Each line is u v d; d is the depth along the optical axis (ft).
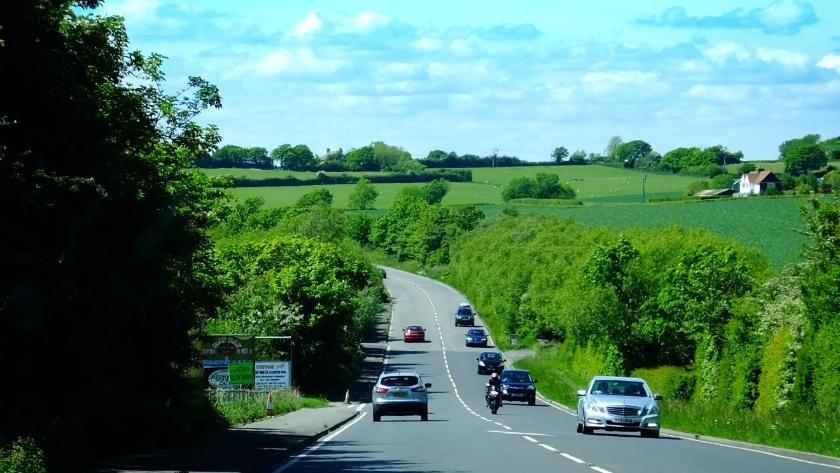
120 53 99.50
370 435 132.98
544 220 609.83
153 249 95.81
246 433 127.24
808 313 144.56
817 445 104.01
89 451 81.05
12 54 70.79
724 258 259.39
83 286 80.84
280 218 622.13
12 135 73.61
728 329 191.31
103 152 83.15
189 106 126.31
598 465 83.46
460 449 103.24
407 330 481.87
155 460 86.53
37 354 78.69
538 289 439.63
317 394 276.62
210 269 130.82
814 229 180.96
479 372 374.84
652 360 311.27
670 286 297.12
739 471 80.07
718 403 175.22
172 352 117.50
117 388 103.45
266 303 265.54
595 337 313.94
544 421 177.88
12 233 71.26
